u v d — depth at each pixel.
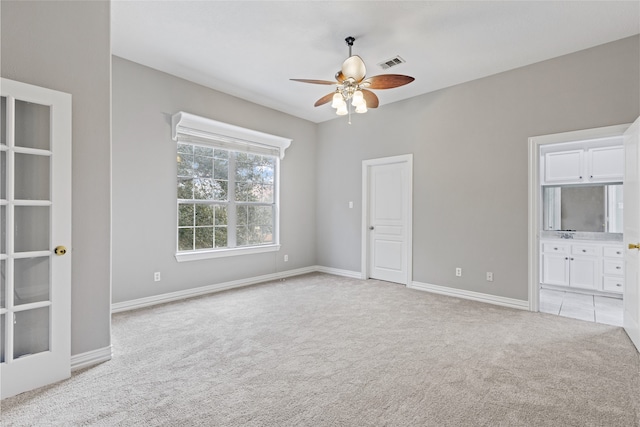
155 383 1.92
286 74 3.75
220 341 2.55
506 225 3.59
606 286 4.17
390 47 3.12
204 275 4.07
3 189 1.79
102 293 2.19
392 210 4.74
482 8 2.52
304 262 5.43
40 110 1.92
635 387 1.88
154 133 3.61
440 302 3.69
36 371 1.85
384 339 2.60
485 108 3.75
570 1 2.41
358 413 1.63
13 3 1.81
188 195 3.98
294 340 2.58
